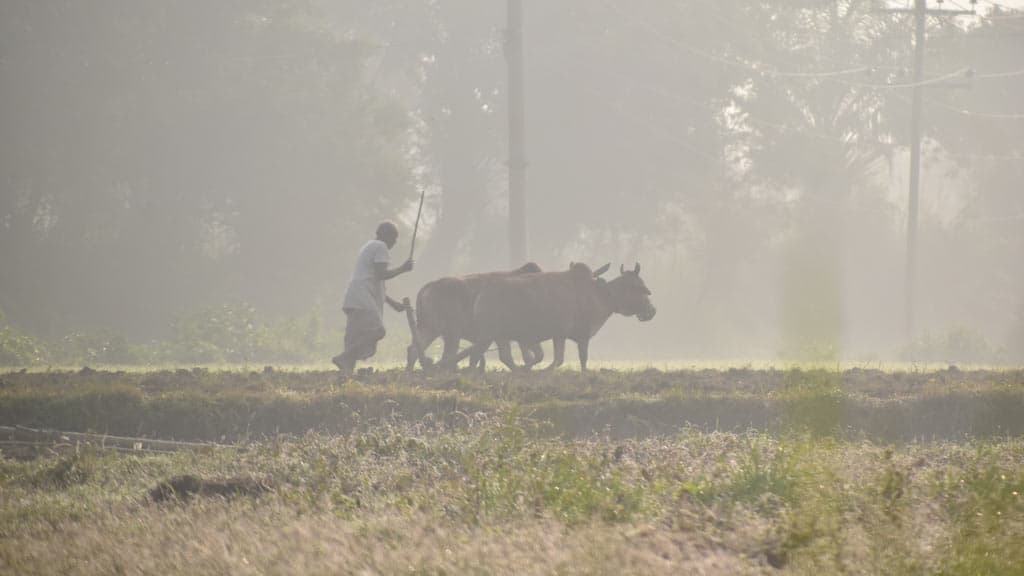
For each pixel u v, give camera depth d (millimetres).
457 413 12297
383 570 5359
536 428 10609
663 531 6184
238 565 5562
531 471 7871
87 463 9891
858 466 8086
